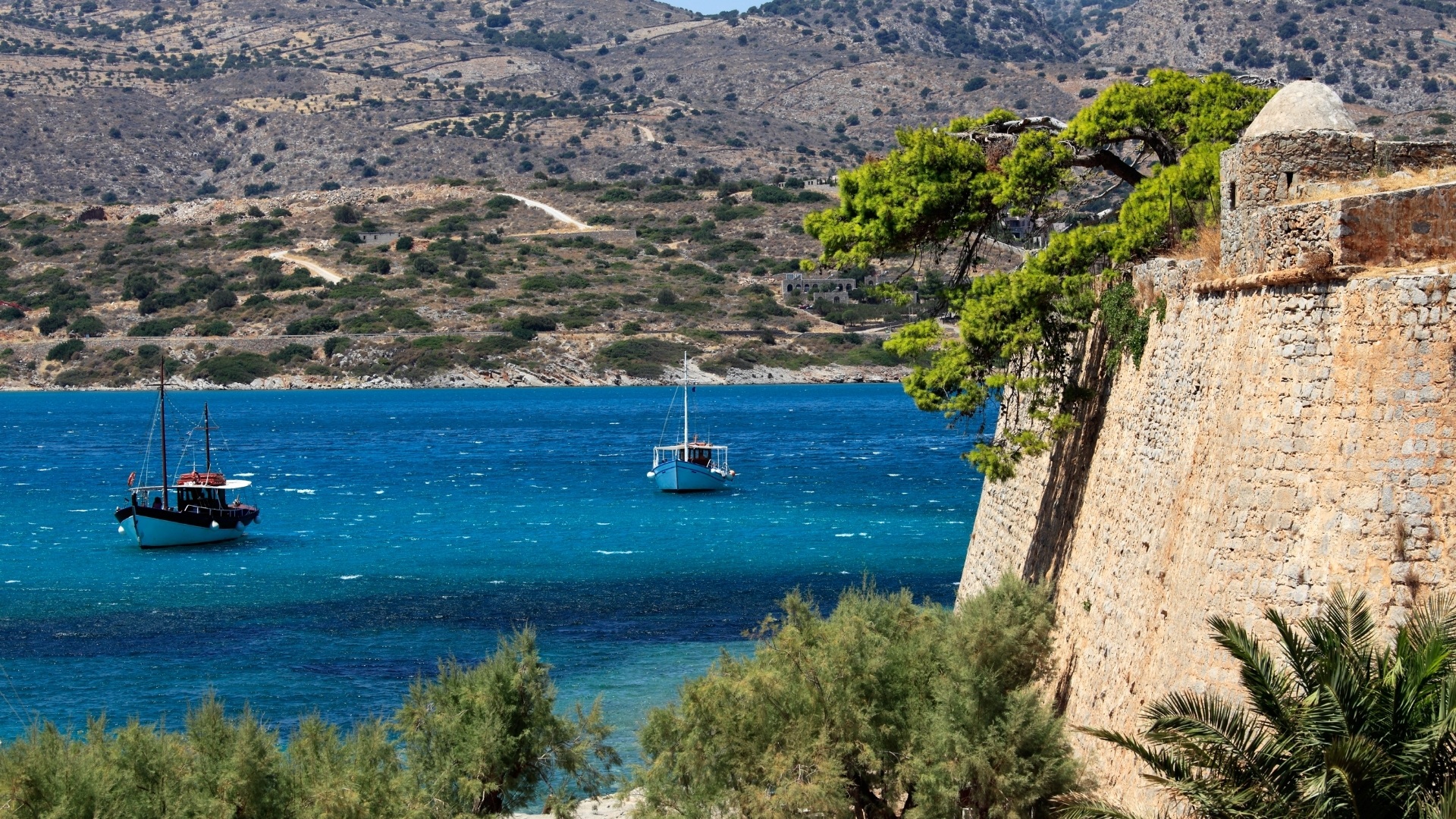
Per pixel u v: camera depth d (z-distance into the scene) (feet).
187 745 104.94
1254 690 65.87
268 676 200.75
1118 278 124.16
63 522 384.47
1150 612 93.25
